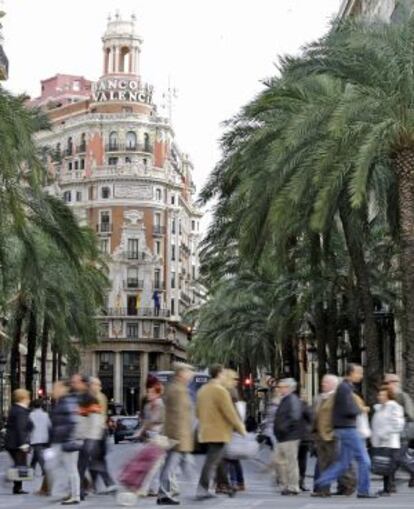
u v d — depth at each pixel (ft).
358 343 140.46
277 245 95.81
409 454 67.62
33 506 54.70
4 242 109.81
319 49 89.81
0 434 170.19
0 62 184.44
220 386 56.54
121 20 453.17
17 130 90.53
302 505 53.01
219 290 189.37
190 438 54.95
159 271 446.19
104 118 440.45
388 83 83.92
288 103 88.63
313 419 61.77
